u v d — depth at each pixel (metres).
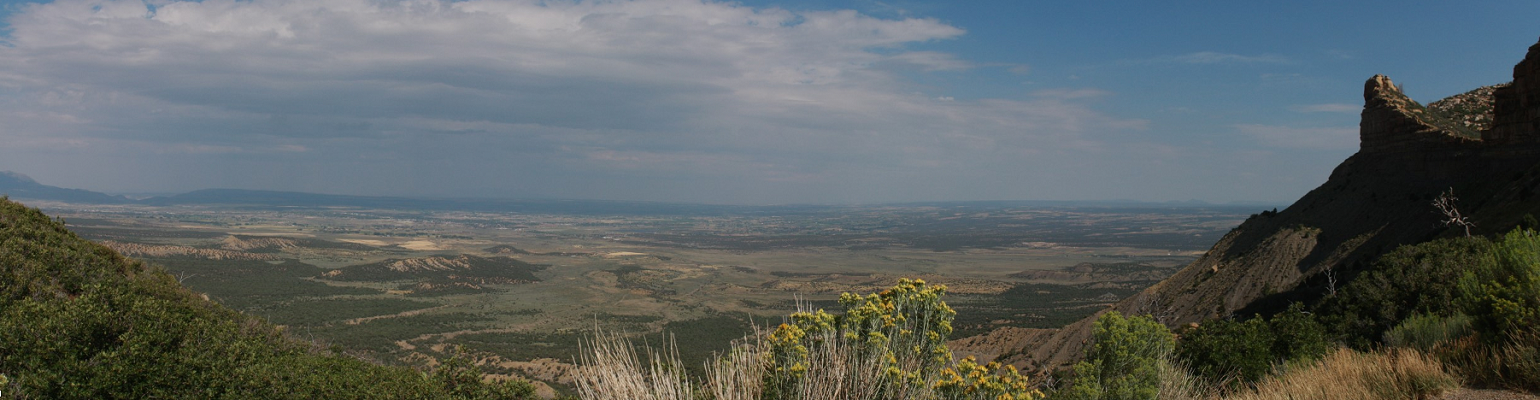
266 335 26.83
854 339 7.03
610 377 6.64
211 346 15.07
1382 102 53.69
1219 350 14.88
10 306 14.90
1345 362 9.65
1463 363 8.68
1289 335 15.94
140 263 28.80
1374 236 43.22
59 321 12.48
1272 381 10.66
